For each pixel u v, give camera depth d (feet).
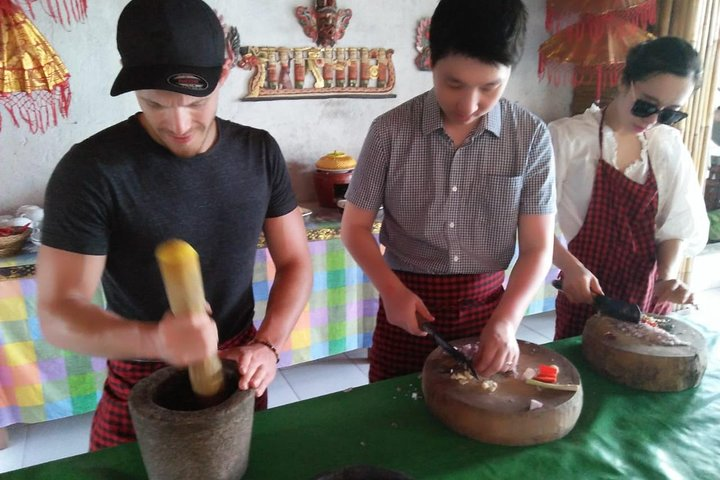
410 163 3.59
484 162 3.51
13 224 6.11
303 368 8.09
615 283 4.57
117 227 2.84
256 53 7.36
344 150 8.31
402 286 3.39
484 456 2.63
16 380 5.89
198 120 2.58
